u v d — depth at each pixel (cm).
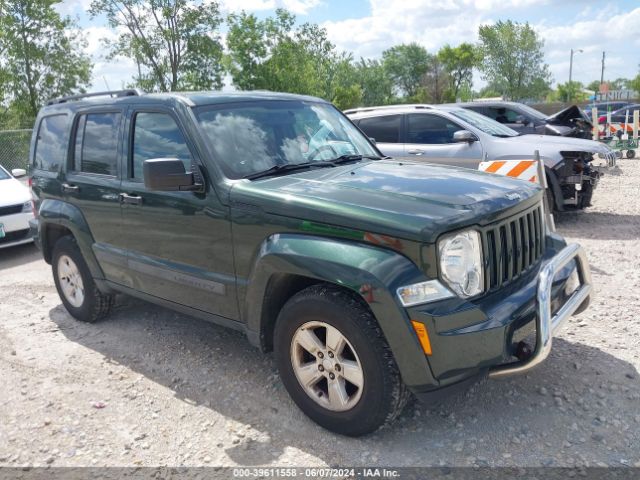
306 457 327
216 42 3366
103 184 471
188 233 404
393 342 302
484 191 351
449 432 342
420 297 297
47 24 3183
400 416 361
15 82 3189
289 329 348
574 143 863
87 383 430
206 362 454
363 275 303
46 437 362
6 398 413
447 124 911
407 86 9244
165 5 3209
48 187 540
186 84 3394
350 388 341
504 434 338
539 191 384
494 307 316
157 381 429
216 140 398
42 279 720
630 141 1797
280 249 337
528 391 381
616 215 940
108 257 482
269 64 3422
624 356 422
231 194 370
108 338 512
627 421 344
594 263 659
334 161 435
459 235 309
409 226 301
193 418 376
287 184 370
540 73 6266
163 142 424
